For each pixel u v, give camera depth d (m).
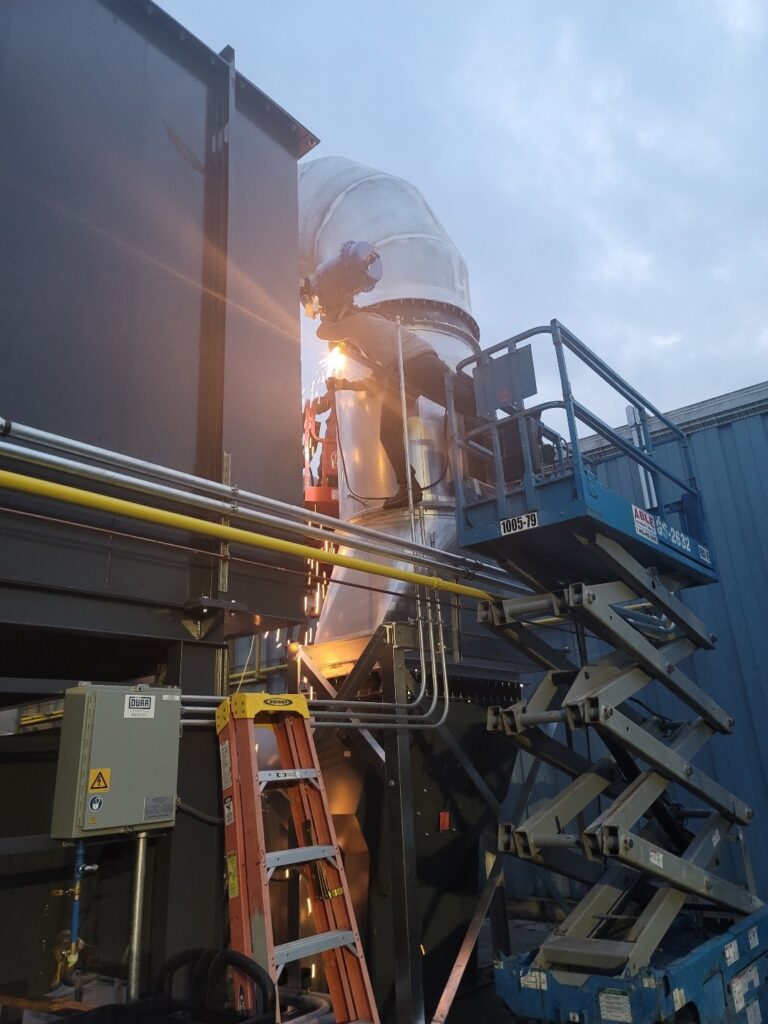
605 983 3.53
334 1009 3.19
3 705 5.06
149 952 3.45
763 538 7.49
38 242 3.69
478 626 5.89
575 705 3.89
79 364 3.75
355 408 6.87
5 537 3.23
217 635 4.03
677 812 5.19
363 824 5.10
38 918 4.05
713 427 8.09
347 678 4.89
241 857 3.22
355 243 6.27
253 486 4.44
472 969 5.52
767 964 4.49
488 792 5.16
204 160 4.83
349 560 4.46
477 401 4.62
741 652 7.37
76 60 4.12
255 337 4.73
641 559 4.80
